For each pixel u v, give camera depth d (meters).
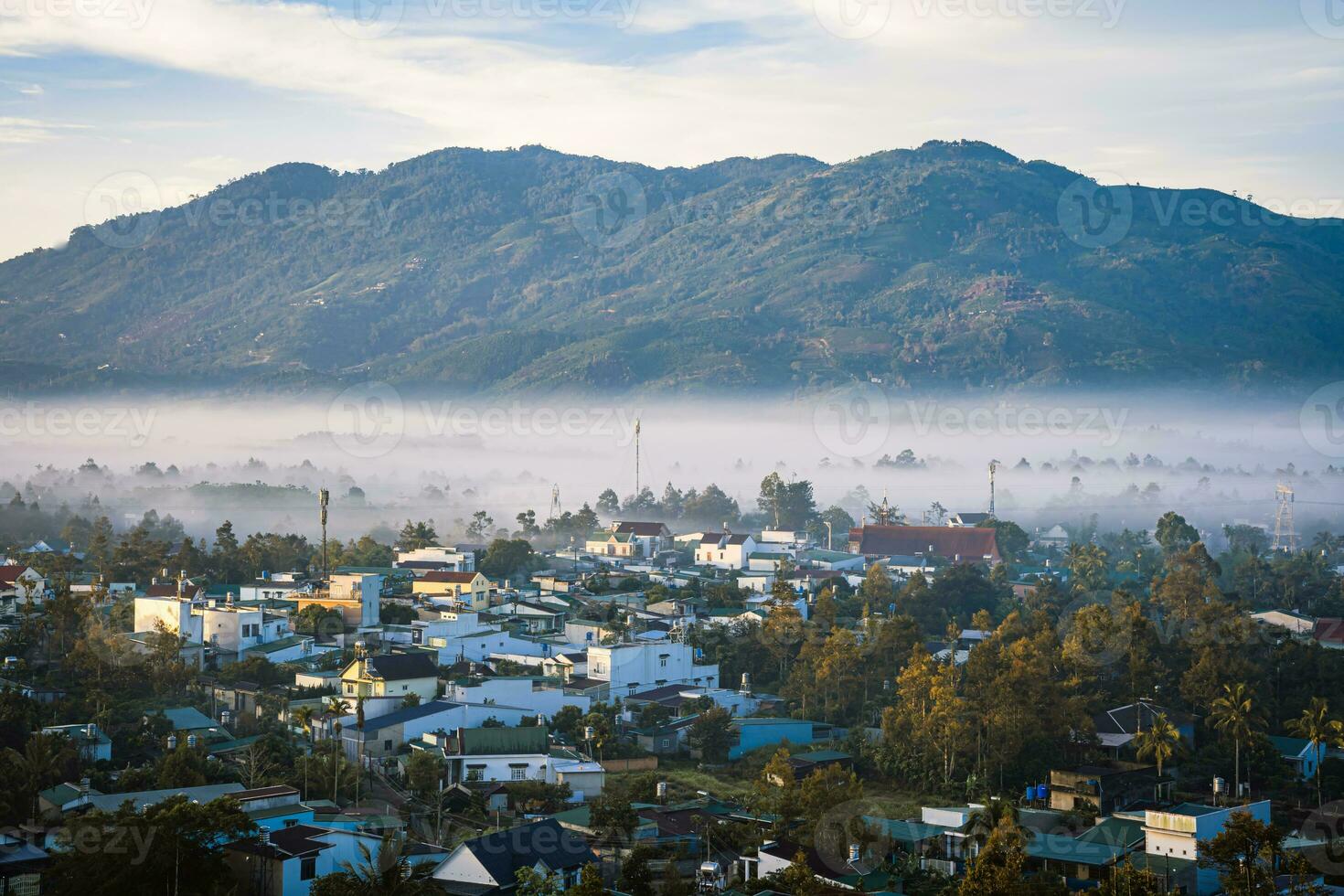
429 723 146.62
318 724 145.25
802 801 120.81
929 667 154.50
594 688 168.25
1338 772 146.12
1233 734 145.75
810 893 101.94
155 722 140.62
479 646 184.50
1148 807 127.25
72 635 167.00
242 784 123.50
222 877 99.00
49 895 97.00
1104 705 163.88
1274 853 103.38
